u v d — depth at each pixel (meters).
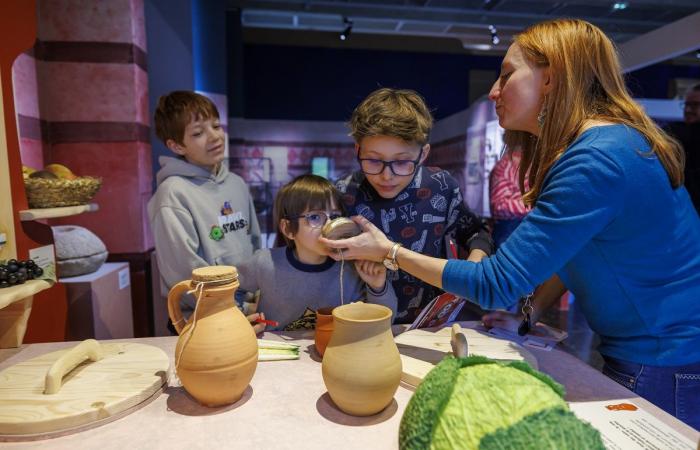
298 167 7.04
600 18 5.71
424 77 8.62
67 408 0.79
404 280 1.42
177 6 3.36
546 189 0.90
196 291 0.81
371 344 0.80
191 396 0.90
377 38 8.45
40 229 1.59
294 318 1.27
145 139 2.97
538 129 1.05
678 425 0.81
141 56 2.91
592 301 1.02
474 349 1.08
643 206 0.87
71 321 2.17
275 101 8.21
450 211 1.48
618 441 0.76
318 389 0.93
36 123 2.58
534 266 0.85
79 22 2.70
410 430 0.59
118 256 2.87
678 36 3.65
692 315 0.95
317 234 1.16
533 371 0.64
